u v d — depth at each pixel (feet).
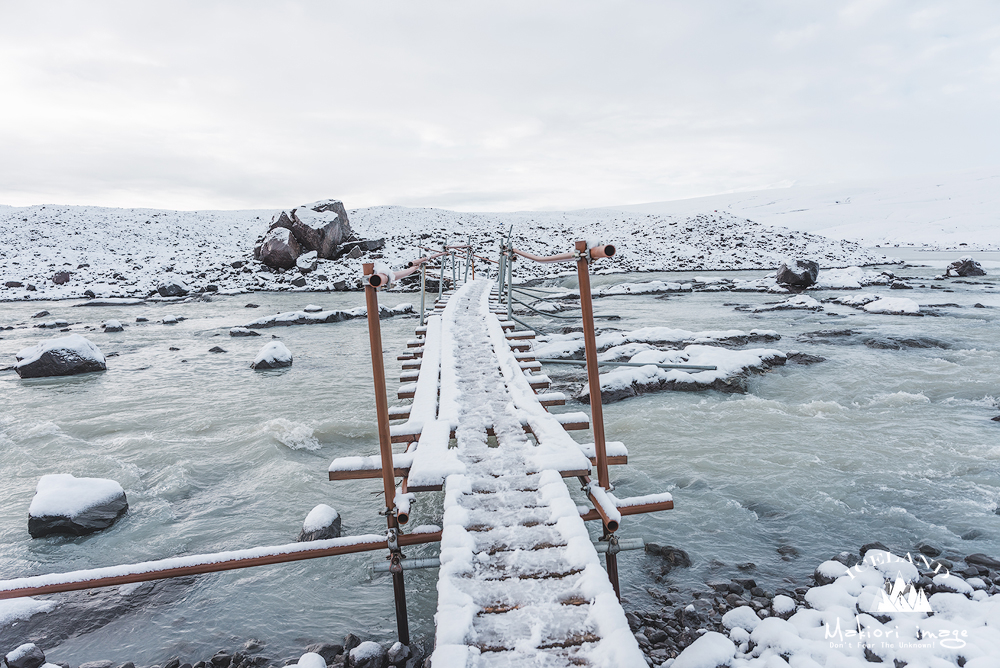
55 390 39.58
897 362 41.19
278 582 16.37
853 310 69.62
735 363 38.47
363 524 19.72
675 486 21.95
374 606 15.26
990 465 22.94
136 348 55.47
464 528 12.17
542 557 11.32
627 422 29.35
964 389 34.01
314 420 31.32
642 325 62.08
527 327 45.19
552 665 8.91
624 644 8.93
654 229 194.08
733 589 15.33
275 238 122.52
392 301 91.86
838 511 19.66
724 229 191.93
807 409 31.09
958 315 62.44
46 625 14.66
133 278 119.65
